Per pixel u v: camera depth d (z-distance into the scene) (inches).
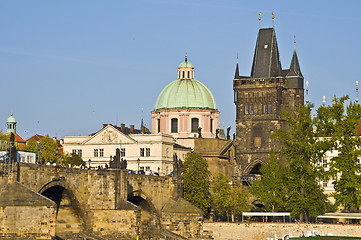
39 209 7180.1
